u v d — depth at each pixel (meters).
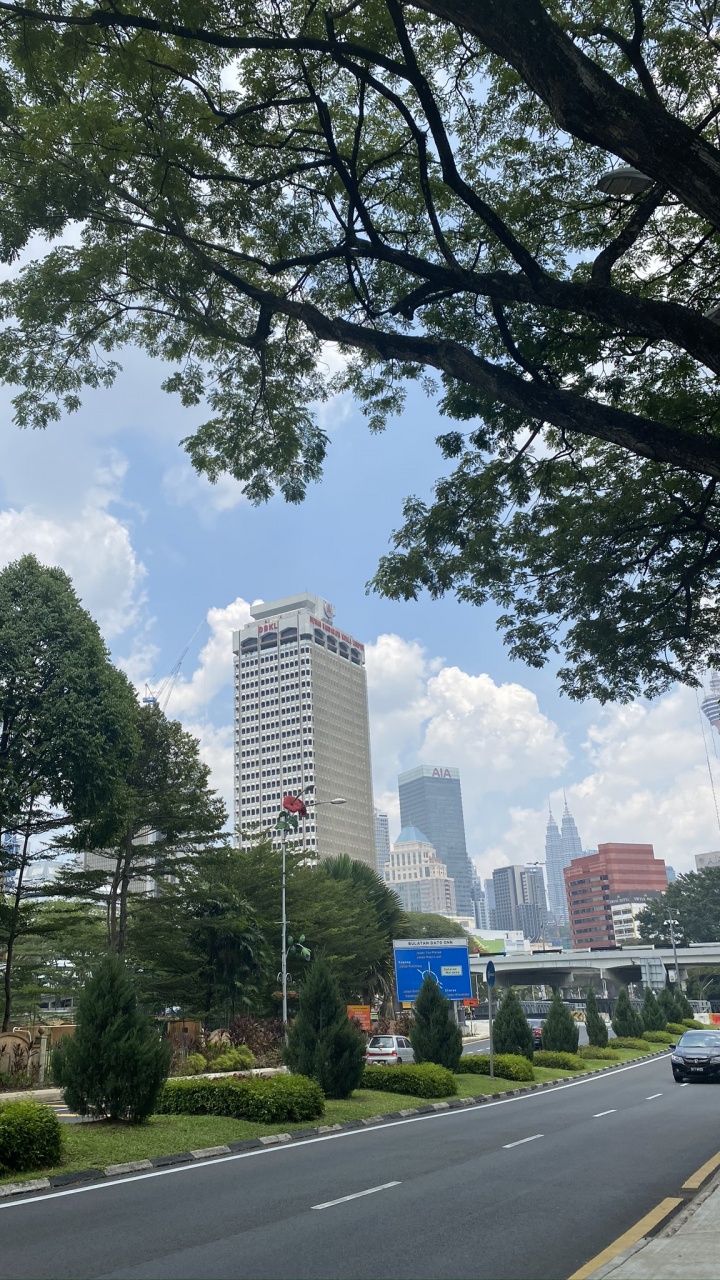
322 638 193.12
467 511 14.84
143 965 42.28
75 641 31.09
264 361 13.74
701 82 10.94
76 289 12.27
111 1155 12.29
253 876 47.44
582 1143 14.20
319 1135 16.16
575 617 16.58
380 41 10.74
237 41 9.10
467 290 9.38
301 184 12.33
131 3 9.49
